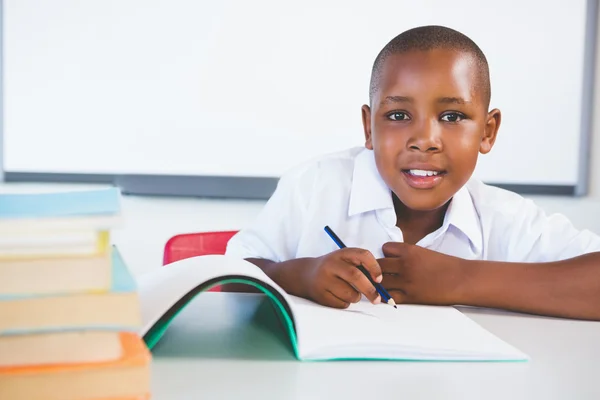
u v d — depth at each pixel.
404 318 0.67
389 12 2.14
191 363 0.54
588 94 2.12
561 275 0.77
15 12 2.21
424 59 0.88
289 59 2.17
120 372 0.36
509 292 0.77
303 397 0.46
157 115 2.21
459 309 0.80
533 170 2.15
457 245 1.04
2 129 2.25
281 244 1.10
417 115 0.89
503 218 1.06
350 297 0.72
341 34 2.16
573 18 2.11
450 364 0.55
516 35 2.12
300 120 2.19
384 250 0.84
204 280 0.55
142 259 2.22
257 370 0.52
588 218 2.15
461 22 2.13
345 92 2.17
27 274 0.36
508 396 0.47
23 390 0.35
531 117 2.14
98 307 0.37
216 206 2.21
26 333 0.36
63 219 0.36
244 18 2.17
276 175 2.20
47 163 2.25
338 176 1.10
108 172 2.23
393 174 0.93
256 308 0.76
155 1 2.18
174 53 2.19
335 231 1.07
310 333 0.58
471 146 0.91
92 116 2.22
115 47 2.20
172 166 2.21
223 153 2.20
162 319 0.55
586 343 0.64
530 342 0.64
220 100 2.19
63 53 2.21
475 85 0.90
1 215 0.36
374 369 0.53
